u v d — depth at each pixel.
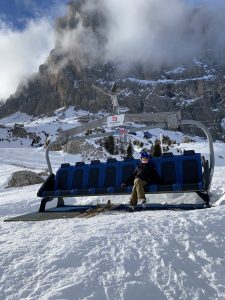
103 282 3.79
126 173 9.47
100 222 6.14
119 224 5.64
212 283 3.82
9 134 88.94
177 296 3.59
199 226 5.21
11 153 43.97
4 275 4.05
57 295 3.54
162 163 9.12
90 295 3.58
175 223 5.44
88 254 4.40
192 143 47.66
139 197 8.40
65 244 4.77
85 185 9.80
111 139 44.06
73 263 4.22
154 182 8.76
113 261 4.21
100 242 4.77
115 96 10.23
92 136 10.66
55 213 9.15
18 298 3.60
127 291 3.63
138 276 3.91
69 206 10.50
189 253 4.42
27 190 17.47
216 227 5.18
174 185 8.48
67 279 3.86
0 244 5.23
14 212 10.98
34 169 29.88
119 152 43.72
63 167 10.36
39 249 4.73
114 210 8.87
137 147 45.72
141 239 4.82
